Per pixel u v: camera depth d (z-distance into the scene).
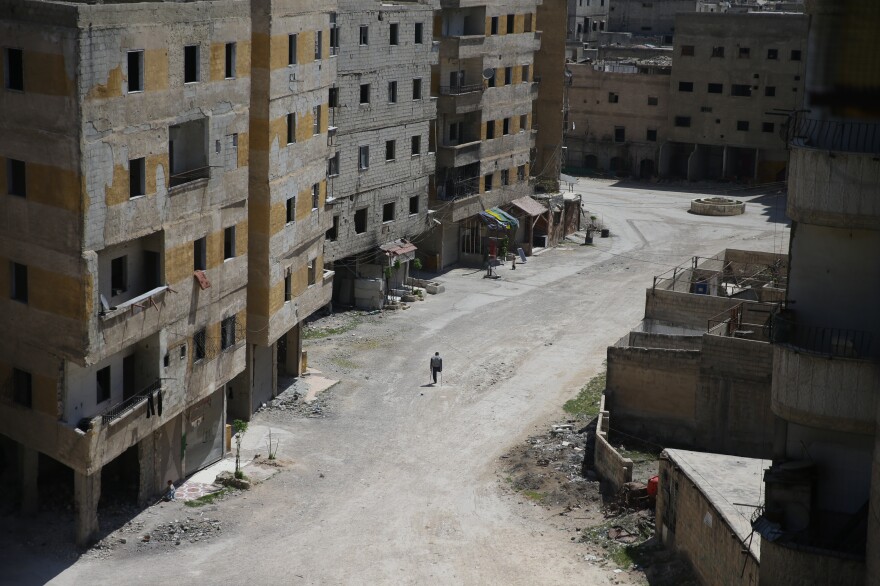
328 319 70.75
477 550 43.94
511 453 52.78
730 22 112.88
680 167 120.38
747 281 66.31
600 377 61.91
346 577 41.78
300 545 44.00
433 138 80.94
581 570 42.34
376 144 72.81
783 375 32.84
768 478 33.00
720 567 37.59
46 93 39.16
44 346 41.41
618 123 120.25
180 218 44.78
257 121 51.62
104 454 42.12
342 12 67.44
